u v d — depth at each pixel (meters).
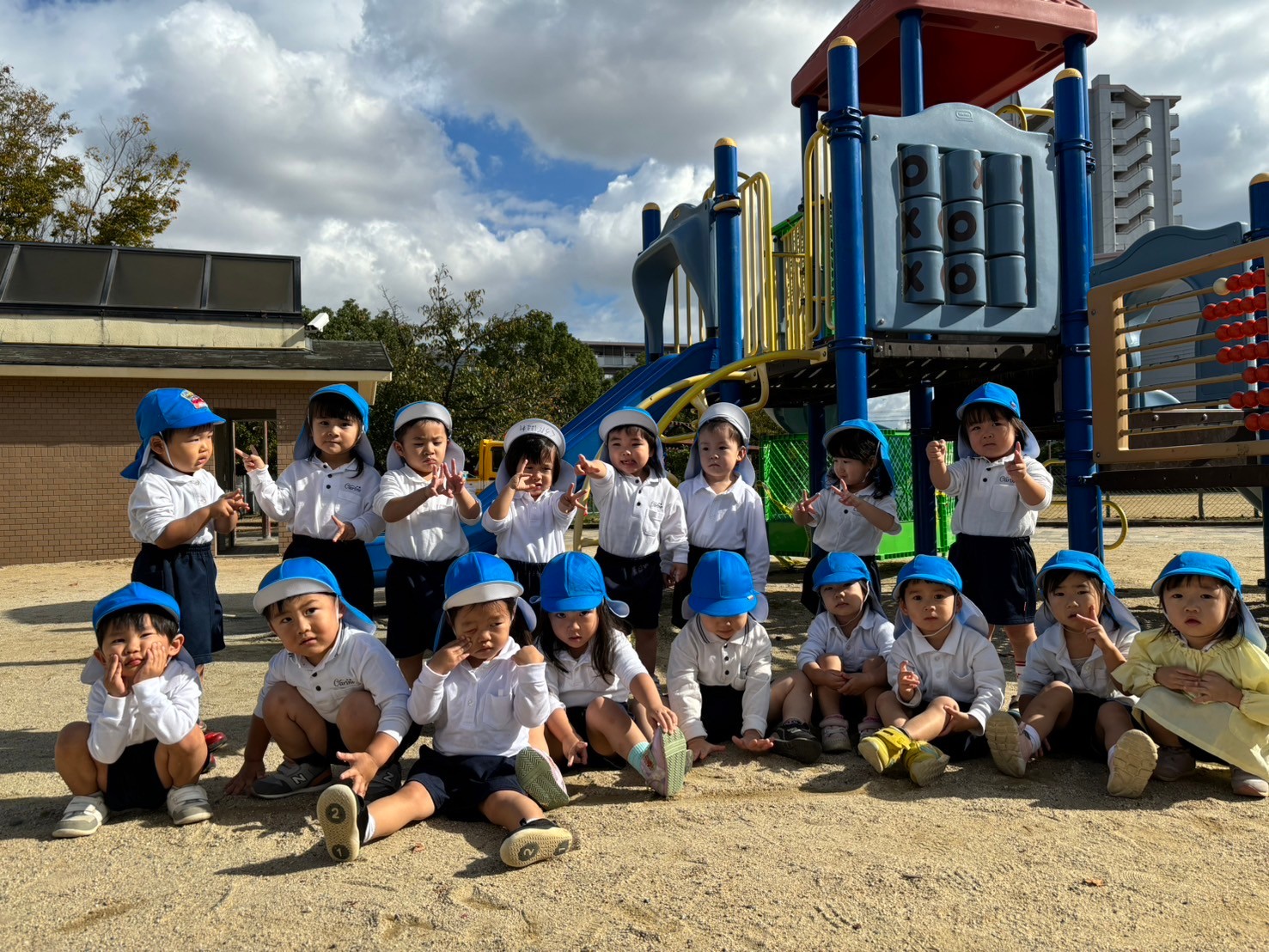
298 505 4.36
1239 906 2.34
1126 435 5.95
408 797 3.05
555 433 4.78
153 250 16.19
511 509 4.65
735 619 3.95
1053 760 3.78
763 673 4.07
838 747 3.92
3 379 13.38
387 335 27.58
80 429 13.73
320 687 3.36
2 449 13.37
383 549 8.02
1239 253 5.29
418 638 4.37
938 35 8.36
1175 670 3.40
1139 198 46.25
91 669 3.34
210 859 2.81
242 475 22.86
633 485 4.87
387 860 2.76
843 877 2.54
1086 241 6.46
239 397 14.39
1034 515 4.95
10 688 5.42
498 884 2.54
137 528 3.89
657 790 3.36
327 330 34.00
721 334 7.85
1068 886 2.47
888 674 4.04
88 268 15.45
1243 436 5.76
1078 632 3.79
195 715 3.25
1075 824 2.98
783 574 11.68
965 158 6.42
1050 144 6.70
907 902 2.38
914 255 6.30
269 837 3.00
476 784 3.12
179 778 3.21
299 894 2.51
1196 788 3.35
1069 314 6.46
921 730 3.61
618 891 2.48
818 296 6.89
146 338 14.86
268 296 15.98
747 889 2.47
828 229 6.88
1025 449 4.98
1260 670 3.26
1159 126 47.34
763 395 7.00
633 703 3.79
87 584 11.21
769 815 3.13
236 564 13.52
